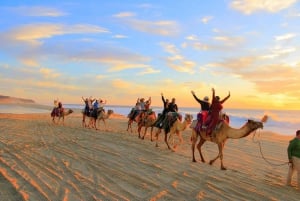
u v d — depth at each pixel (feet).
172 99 60.85
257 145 69.21
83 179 32.65
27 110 246.06
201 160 47.16
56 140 59.98
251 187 33.42
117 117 168.55
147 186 31.53
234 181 35.32
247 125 41.75
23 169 35.17
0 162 37.96
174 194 29.48
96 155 46.24
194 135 46.44
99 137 68.74
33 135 66.03
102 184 31.30
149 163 42.47
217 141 42.88
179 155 51.13
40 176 32.76
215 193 30.50
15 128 79.25
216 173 38.75
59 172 34.86
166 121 57.72
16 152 45.09
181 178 35.29
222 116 44.65
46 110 252.83
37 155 43.68
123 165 40.34
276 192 32.30
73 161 40.98
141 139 70.33
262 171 42.50
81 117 148.77
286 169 44.88
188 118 55.62
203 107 47.62
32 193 27.43
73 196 27.27
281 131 134.10
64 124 102.94
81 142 59.11
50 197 26.68
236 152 58.23
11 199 25.68
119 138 69.15
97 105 93.30
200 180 34.91
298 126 161.58
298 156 34.86
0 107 295.07
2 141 54.85
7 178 31.24
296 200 30.09
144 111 72.33
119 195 28.32
